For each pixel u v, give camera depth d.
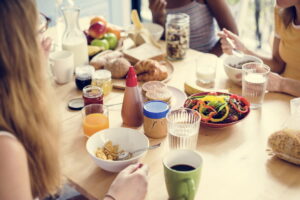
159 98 1.30
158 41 2.00
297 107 1.23
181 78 1.60
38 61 0.84
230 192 0.99
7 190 0.79
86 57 1.69
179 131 1.12
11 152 0.80
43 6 2.59
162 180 1.04
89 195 1.01
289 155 1.08
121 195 0.94
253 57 1.59
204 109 1.27
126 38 2.00
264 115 1.33
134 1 3.32
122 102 1.38
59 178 1.01
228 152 1.15
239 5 2.93
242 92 1.41
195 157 0.98
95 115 1.24
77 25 1.66
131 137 1.15
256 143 1.19
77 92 1.52
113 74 1.58
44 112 0.89
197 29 2.19
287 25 1.76
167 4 2.23
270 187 1.01
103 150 1.12
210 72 1.54
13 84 0.81
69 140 1.22
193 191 0.91
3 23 0.77
